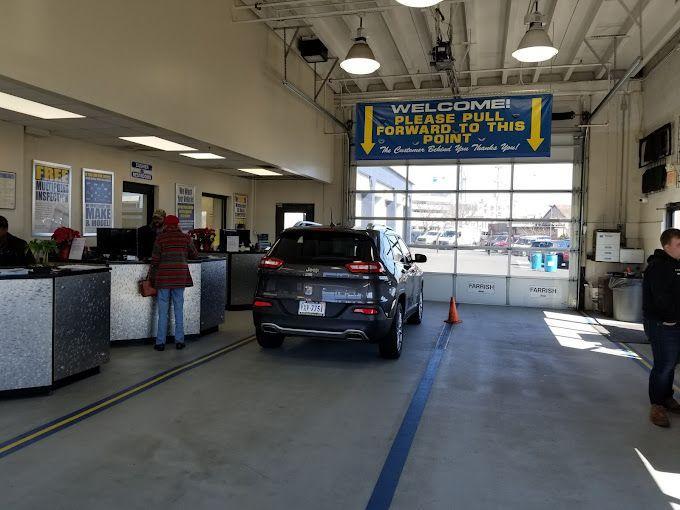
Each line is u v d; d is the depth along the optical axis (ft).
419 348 25.18
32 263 21.54
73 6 18.54
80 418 14.69
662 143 34.47
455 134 34.78
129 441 13.23
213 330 27.30
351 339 20.58
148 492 10.72
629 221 40.57
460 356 23.80
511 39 33.55
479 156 34.40
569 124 42.27
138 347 23.32
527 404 17.08
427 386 18.79
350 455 12.76
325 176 45.47
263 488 11.02
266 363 21.25
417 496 10.83
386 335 21.95
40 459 12.09
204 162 35.47
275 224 48.55
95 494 10.59
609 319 36.70
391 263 22.15
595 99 41.57
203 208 42.96
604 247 39.68
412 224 46.16
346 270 20.36
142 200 33.65
